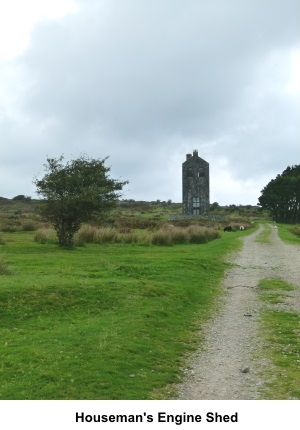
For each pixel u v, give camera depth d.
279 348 11.34
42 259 24.14
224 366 10.01
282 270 25.36
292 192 134.88
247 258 30.81
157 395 8.38
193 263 24.17
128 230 42.72
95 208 32.62
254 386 8.85
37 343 10.77
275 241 49.69
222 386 8.86
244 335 12.54
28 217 79.12
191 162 116.31
